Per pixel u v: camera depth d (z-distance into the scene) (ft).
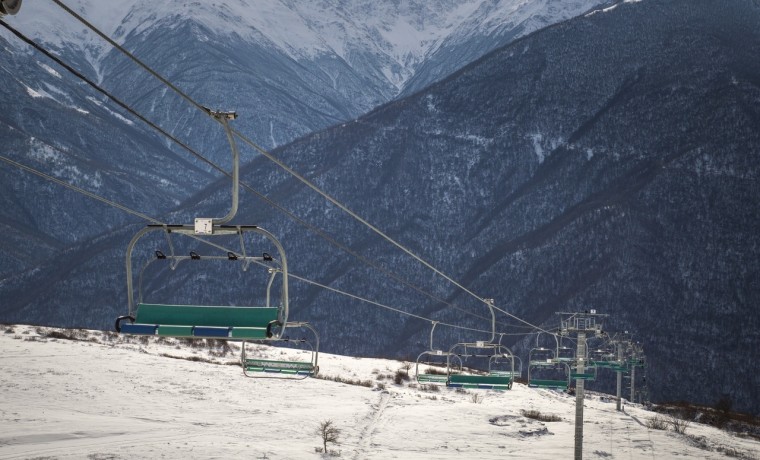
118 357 236.02
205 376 221.46
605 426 222.48
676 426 238.89
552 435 197.16
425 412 205.98
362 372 293.43
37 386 184.44
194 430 157.07
